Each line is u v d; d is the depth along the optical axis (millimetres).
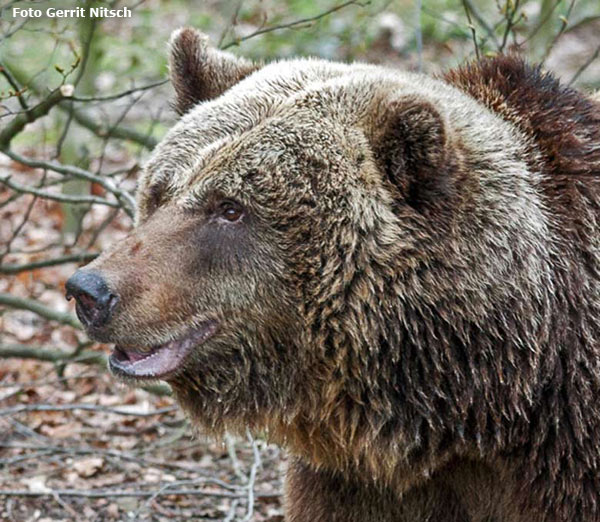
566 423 7840
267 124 7793
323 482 8797
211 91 9055
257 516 12023
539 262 7723
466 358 7703
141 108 23516
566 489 7871
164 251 7645
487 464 8164
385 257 7523
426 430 7949
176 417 14516
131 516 11875
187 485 12672
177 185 7891
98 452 12820
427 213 7523
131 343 7562
